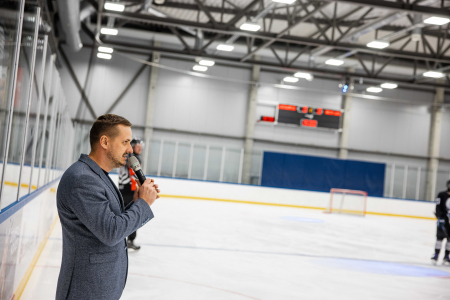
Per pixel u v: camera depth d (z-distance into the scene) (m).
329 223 12.90
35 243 4.71
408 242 10.23
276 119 19.84
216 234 8.70
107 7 10.57
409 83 17.34
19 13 2.60
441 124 21.47
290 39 12.57
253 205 16.88
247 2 14.20
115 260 1.76
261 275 5.56
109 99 18.34
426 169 19.67
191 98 19.41
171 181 16.92
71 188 1.67
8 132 2.57
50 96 5.42
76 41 14.31
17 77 2.81
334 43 12.93
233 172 18.05
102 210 1.65
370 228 12.59
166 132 18.98
